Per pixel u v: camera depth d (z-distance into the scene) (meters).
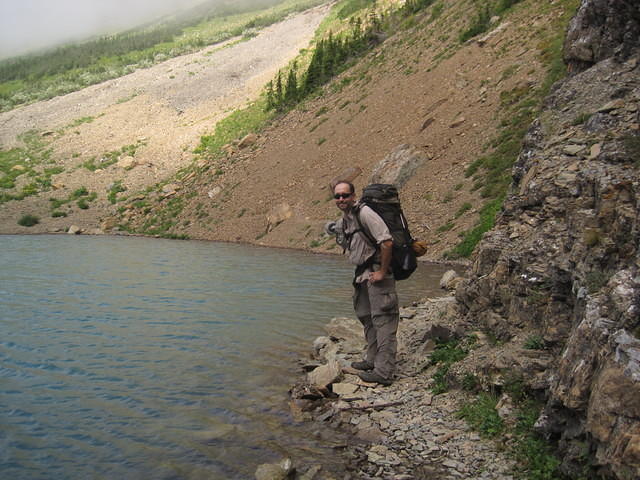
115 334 8.14
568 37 12.65
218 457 4.17
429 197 23.22
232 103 65.88
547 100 10.00
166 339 7.84
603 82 9.10
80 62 121.44
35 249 25.67
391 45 47.38
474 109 27.05
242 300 11.17
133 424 4.80
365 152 31.66
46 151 61.12
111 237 36.53
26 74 122.69
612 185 4.51
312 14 102.69
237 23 151.62
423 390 5.39
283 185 34.69
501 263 5.71
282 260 20.27
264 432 4.62
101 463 4.08
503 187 20.36
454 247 18.67
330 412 4.98
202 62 88.94
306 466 4.00
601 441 2.94
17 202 48.47
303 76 57.38
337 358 6.63
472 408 4.61
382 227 5.51
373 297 5.67
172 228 37.56
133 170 53.06
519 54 28.69
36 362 6.67
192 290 12.59
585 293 3.96
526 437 3.96
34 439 4.49
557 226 5.36
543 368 4.39
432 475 3.76
